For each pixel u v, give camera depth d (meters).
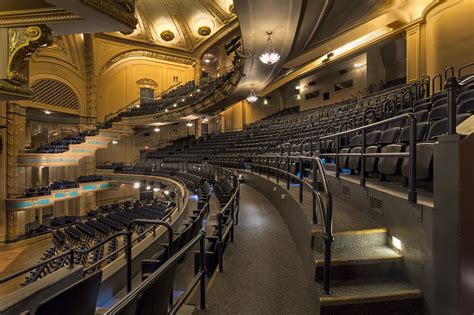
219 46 20.00
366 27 10.64
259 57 9.96
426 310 1.75
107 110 19.05
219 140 17.16
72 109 17.00
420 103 5.57
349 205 3.18
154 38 19.48
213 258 2.72
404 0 8.95
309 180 4.41
